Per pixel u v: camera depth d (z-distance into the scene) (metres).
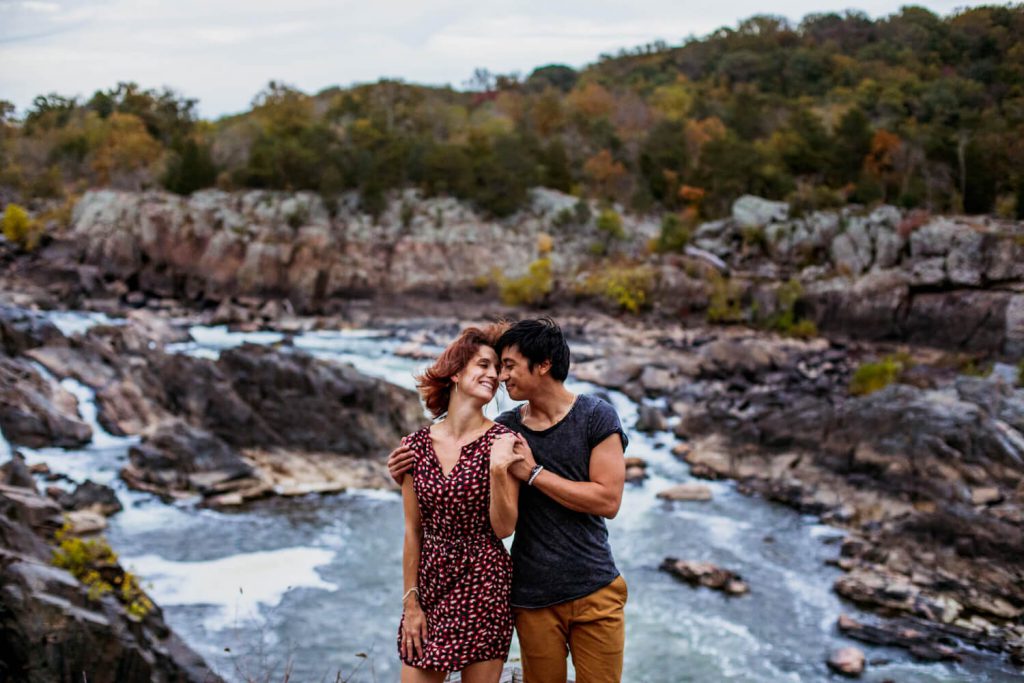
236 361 27.50
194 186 74.50
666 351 46.75
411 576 4.19
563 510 4.10
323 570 18.58
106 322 48.75
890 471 23.09
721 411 30.17
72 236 66.56
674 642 15.86
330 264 66.12
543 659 4.16
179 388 27.02
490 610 4.02
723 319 57.75
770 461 25.81
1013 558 18.22
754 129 94.12
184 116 107.25
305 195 72.06
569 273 66.94
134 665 11.04
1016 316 46.25
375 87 107.62
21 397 25.77
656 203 81.50
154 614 13.19
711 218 74.00
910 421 23.84
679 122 89.94
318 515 21.92
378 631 15.92
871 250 57.06
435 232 69.25
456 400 4.10
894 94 70.06
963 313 48.62
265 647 15.06
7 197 81.38
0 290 55.91
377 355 47.28
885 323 51.91
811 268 59.09
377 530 21.00
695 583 18.36
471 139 81.06
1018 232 48.94
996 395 25.30
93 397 28.41
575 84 146.50
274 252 64.62
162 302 62.06
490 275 68.12
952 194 57.81
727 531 21.50
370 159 74.50
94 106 108.44
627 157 89.75
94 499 21.23
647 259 66.44
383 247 67.88
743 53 120.38
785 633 16.20
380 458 26.22
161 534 20.17
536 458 4.09
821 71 108.88
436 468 4.03
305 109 101.62
